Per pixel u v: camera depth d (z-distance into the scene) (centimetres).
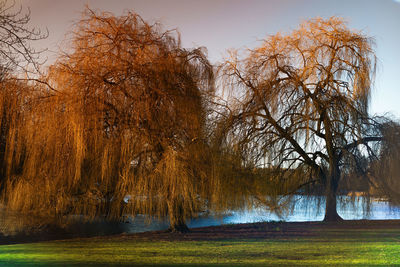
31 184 1877
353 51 2009
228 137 2011
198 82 1858
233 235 1625
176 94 1755
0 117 1869
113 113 1748
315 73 2028
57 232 1862
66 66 1778
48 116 1781
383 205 2153
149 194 1708
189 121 1783
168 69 1745
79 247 1320
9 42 1293
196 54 1886
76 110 1711
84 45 1794
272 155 2092
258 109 2095
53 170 1828
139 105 1705
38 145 1823
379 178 2114
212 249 1263
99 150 1767
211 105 1992
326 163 2112
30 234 1789
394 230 1742
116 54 1769
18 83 1864
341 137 2030
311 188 2158
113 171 1795
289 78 2102
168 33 1841
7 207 1959
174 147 1738
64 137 1769
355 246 1295
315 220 2183
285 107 2111
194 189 1719
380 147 2131
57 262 1052
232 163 1986
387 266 991
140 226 2108
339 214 2272
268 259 1092
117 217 1983
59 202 1895
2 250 1270
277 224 1998
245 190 2014
